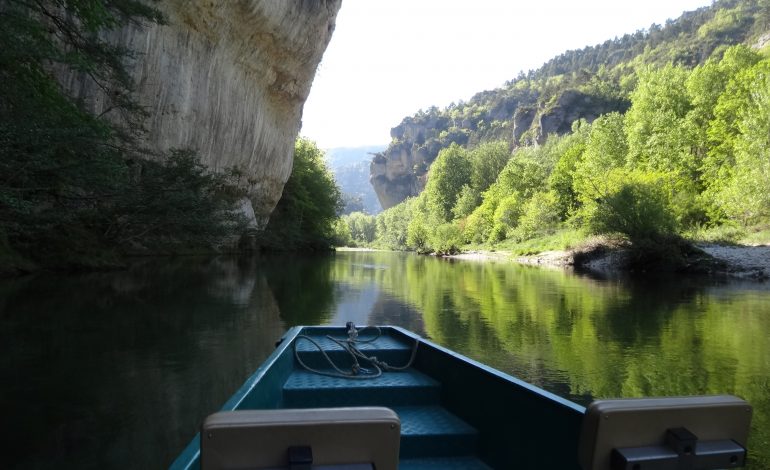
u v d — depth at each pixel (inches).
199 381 241.1
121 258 802.2
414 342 177.0
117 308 432.1
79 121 390.6
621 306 527.8
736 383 256.2
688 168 1477.6
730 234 1171.3
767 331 389.4
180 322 384.8
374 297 589.3
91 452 165.8
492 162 3225.9
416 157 6545.3
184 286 605.3
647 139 1647.4
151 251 1104.8
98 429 184.5
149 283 610.5
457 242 2427.4
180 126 999.6
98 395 220.5
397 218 4237.2
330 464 52.9
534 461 98.0
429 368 161.3
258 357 285.4
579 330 393.4
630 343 347.3
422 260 1706.4
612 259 1146.7
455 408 138.0
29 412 200.8
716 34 5088.6
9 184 362.6
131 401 213.2
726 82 1542.8
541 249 1632.6
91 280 602.5
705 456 61.7
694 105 1599.4
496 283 796.0
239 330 360.2
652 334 378.9
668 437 62.2
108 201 614.9
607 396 235.5
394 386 148.0
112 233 734.5
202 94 1062.4
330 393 146.9
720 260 991.0
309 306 493.0
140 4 510.3
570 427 87.4
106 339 323.3
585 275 970.7
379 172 6894.7
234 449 51.3
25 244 625.0
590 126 2901.1
